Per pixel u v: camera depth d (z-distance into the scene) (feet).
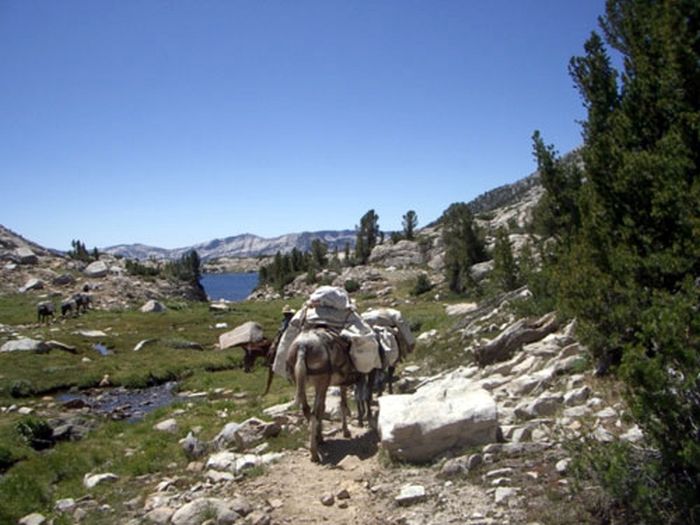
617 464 20.54
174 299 219.61
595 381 35.50
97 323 137.80
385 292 204.85
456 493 25.54
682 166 28.45
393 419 31.07
